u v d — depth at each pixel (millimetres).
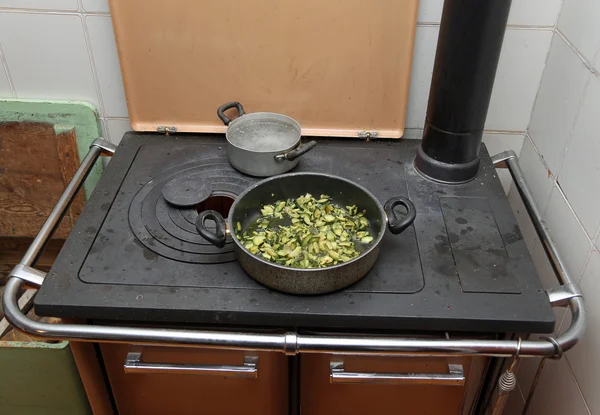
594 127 996
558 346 836
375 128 1314
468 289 915
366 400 990
